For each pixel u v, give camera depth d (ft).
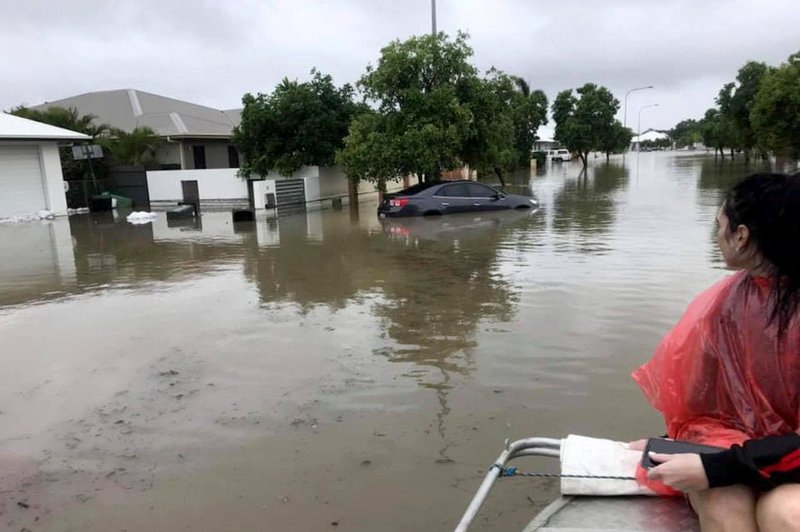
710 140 226.99
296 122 81.35
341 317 24.58
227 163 109.91
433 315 24.40
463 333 21.89
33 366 19.85
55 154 74.95
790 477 5.97
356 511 11.45
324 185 84.38
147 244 47.91
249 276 33.81
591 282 29.14
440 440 14.05
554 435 14.07
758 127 91.50
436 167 70.08
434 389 16.97
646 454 6.90
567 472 7.85
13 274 36.37
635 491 7.54
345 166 72.90
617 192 86.58
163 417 15.75
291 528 11.01
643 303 25.05
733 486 6.26
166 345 21.59
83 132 92.12
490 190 64.03
